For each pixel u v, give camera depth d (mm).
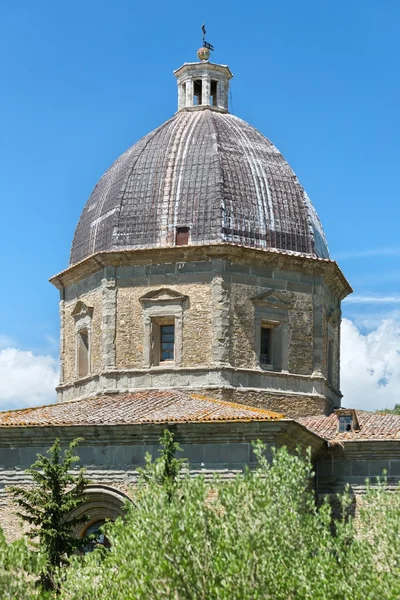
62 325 49281
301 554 24797
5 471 39562
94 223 48000
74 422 38781
